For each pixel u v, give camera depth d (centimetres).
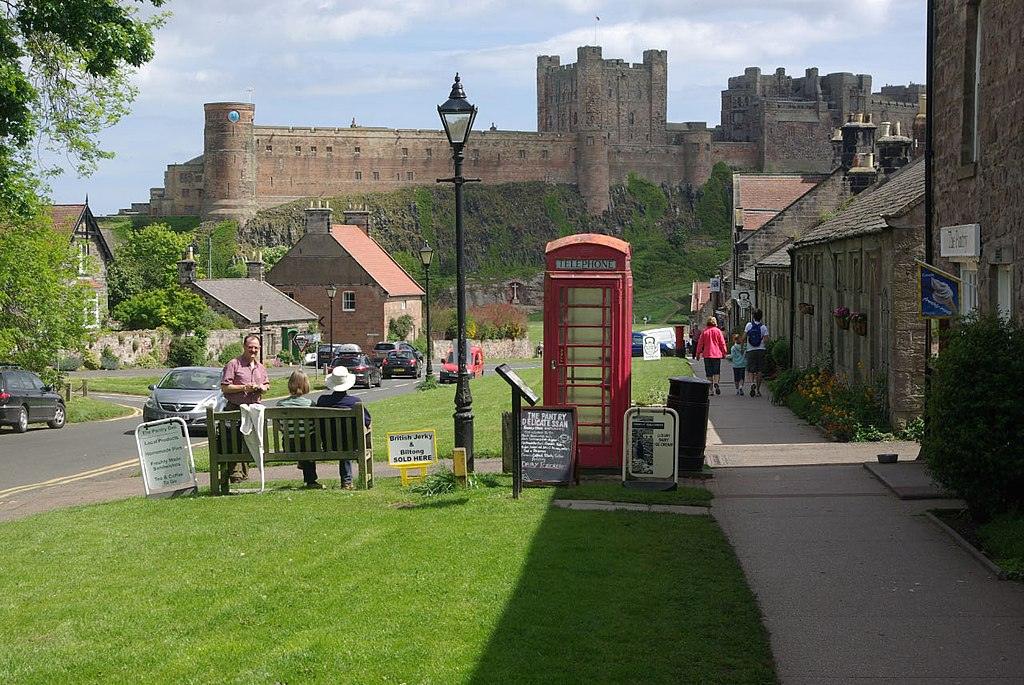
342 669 744
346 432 1504
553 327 1600
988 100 1459
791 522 1219
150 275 11156
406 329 9556
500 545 1086
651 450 1430
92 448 2591
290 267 9450
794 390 2920
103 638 825
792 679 728
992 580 959
